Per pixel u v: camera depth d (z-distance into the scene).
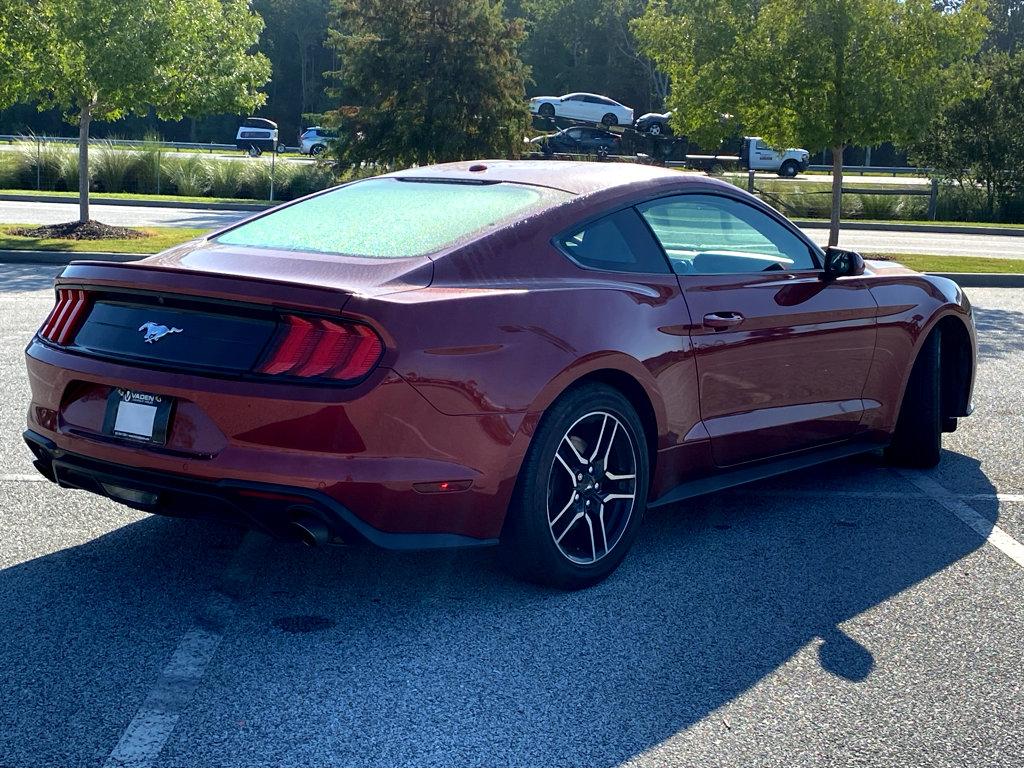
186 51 17.16
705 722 2.96
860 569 4.19
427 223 3.96
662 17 18.59
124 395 3.54
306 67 92.62
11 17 15.96
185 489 3.39
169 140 84.38
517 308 3.61
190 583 3.84
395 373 3.29
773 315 4.54
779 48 16.88
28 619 3.50
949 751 2.84
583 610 3.71
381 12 28.31
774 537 4.56
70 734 2.81
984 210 33.56
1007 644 3.52
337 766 2.70
